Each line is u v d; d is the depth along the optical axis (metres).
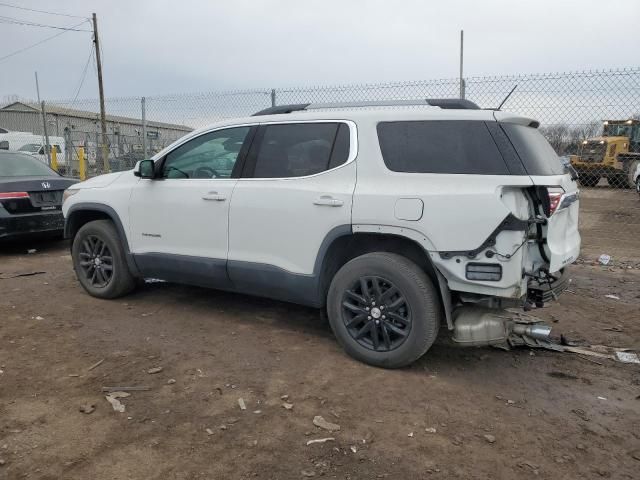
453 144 3.65
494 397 3.50
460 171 3.57
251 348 4.23
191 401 3.36
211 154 4.68
